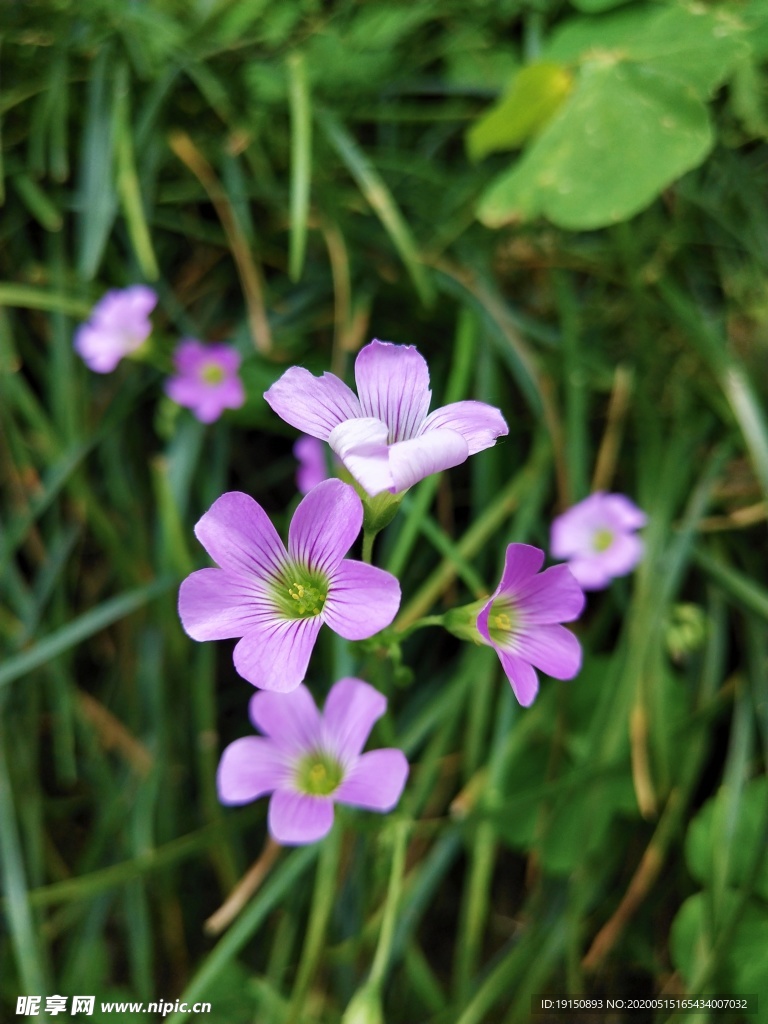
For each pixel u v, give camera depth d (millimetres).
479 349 143
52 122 148
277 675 67
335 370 144
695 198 148
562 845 121
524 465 146
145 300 139
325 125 144
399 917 118
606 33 135
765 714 123
